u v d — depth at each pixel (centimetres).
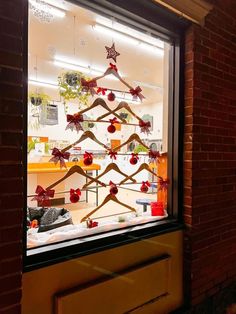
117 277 160
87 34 262
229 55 230
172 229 194
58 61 321
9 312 111
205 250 209
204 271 208
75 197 168
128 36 246
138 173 195
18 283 114
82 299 142
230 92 232
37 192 153
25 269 124
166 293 188
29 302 126
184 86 203
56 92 228
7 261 111
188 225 200
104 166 179
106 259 157
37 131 219
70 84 181
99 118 169
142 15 175
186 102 202
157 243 185
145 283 175
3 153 110
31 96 219
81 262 145
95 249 151
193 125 198
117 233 167
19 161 115
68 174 162
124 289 163
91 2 155
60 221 198
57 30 255
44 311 131
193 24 197
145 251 178
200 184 204
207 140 210
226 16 227
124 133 186
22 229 117
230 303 228
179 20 192
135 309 169
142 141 195
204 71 206
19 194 115
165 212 207
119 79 186
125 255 166
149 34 197
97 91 170
